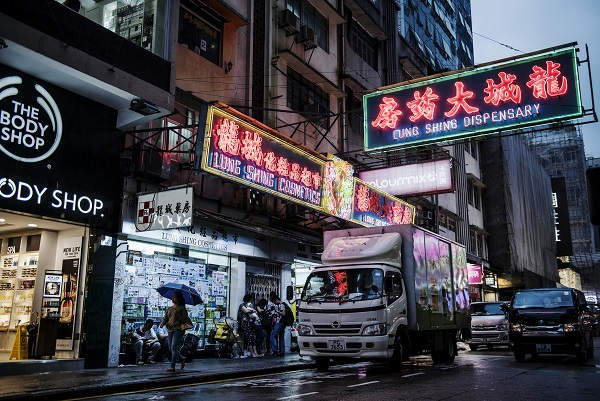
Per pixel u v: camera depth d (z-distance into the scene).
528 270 40.62
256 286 17.28
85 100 12.02
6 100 10.42
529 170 47.84
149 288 13.76
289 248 18.45
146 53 12.30
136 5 12.55
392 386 9.00
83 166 11.82
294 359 14.22
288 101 19.34
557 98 13.98
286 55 18.67
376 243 12.36
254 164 13.85
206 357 14.81
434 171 20.69
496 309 20.91
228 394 8.14
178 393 8.37
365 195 19.09
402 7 32.00
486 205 40.72
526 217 44.31
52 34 10.33
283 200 15.21
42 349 11.64
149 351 12.95
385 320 11.18
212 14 16.28
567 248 53.66
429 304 13.24
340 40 23.11
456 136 15.05
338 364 14.30
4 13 9.50
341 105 22.62
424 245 13.52
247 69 17.56
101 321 12.04
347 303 11.40
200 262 15.36
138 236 13.02
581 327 14.03
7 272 13.26
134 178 12.95
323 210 16.73
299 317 11.94
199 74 15.47
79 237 12.50
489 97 14.83
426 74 32.47
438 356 14.37
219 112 12.72
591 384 9.38
